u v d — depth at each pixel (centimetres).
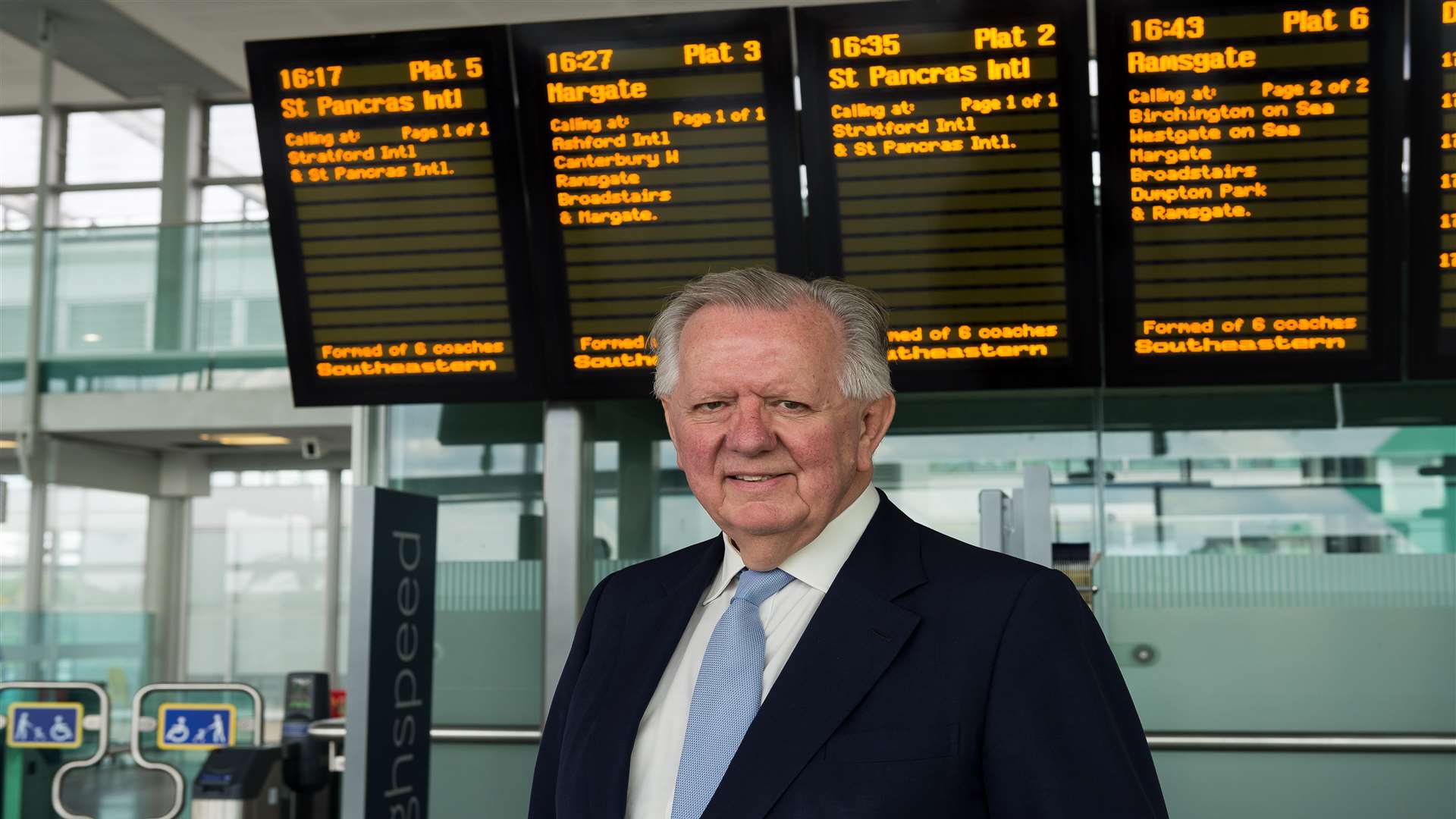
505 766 433
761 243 374
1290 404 404
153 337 750
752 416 129
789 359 130
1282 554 398
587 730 143
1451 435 395
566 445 428
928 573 134
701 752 130
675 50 370
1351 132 350
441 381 393
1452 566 390
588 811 137
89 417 757
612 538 431
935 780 122
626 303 382
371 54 384
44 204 794
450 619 441
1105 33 355
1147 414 411
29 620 858
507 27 375
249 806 483
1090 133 358
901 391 375
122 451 889
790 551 137
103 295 752
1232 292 360
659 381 142
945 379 372
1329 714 391
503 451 447
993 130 362
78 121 1056
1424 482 394
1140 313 364
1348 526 396
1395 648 390
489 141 382
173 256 749
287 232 395
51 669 862
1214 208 358
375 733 332
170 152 995
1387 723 389
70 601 927
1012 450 415
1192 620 400
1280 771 390
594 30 372
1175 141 358
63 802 624
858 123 366
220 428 765
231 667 922
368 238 392
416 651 357
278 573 927
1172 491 406
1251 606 398
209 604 931
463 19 757
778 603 139
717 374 131
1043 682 124
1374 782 387
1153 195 360
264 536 932
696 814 127
